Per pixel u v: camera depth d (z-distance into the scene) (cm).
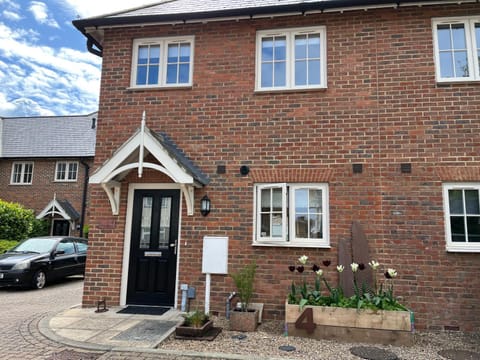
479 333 585
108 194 706
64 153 2098
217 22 754
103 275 708
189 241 696
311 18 720
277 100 709
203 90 738
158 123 742
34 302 823
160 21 756
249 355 459
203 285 679
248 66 729
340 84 692
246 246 675
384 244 636
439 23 685
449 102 655
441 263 616
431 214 631
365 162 662
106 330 554
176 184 722
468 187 630
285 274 655
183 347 489
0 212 1541
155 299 698
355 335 529
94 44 835
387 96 674
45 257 1068
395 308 538
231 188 698
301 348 493
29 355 457
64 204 1961
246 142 707
